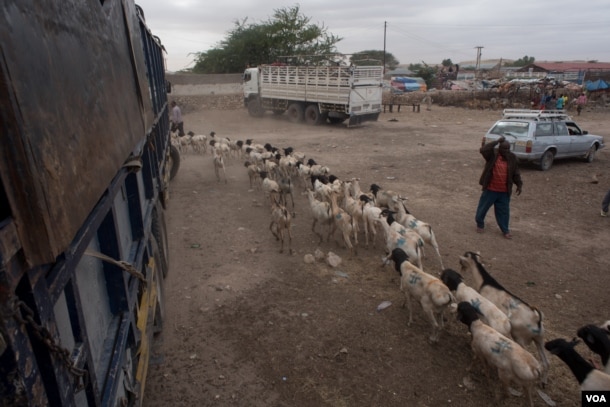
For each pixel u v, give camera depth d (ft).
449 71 232.53
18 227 4.51
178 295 21.85
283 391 15.48
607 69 194.90
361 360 17.17
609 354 14.66
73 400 5.55
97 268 8.99
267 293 22.13
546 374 16.02
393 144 65.92
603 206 33.78
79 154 6.32
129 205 13.37
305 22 143.84
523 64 375.45
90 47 7.83
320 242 28.60
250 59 140.46
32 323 4.53
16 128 4.43
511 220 32.99
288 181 35.53
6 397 4.27
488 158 28.96
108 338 8.95
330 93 80.38
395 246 23.57
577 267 25.20
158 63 32.58
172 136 58.65
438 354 17.58
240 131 80.74
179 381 15.87
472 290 18.12
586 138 51.16
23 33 4.83
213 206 36.47
